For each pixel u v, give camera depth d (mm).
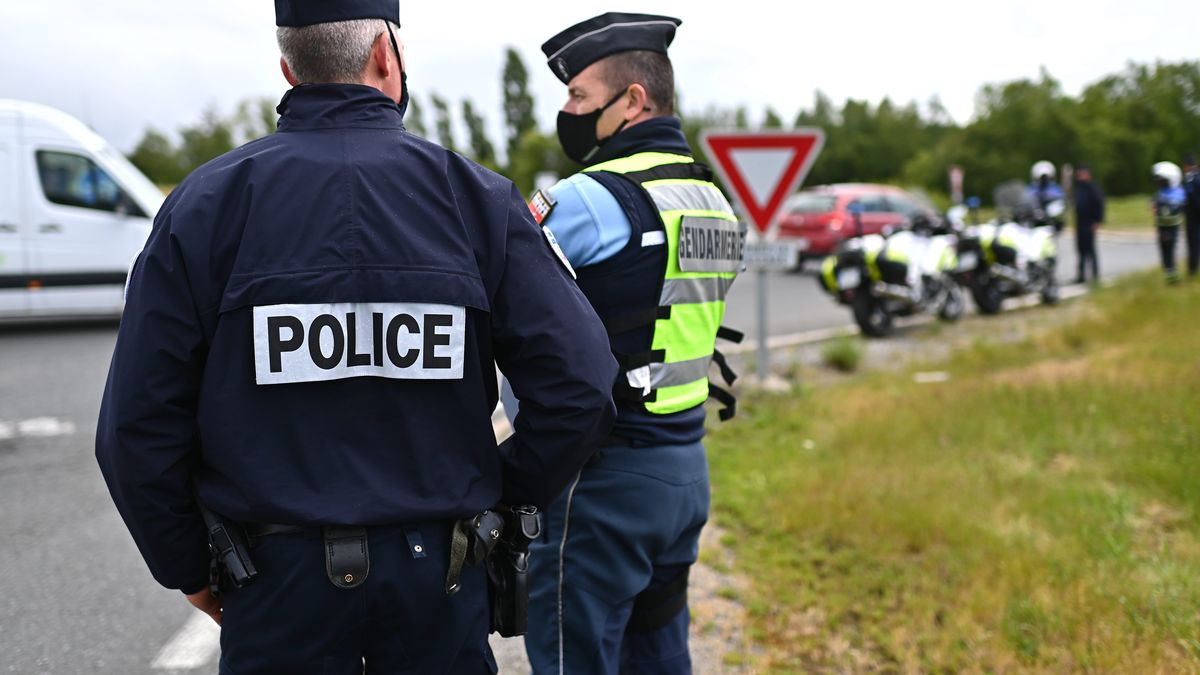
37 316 10641
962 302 10734
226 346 1433
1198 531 3801
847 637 3088
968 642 2965
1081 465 4715
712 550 3768
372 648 1538
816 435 5484
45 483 5023
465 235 1540
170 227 1428
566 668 2109
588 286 2059
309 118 1557
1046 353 8195
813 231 16094
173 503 1444
